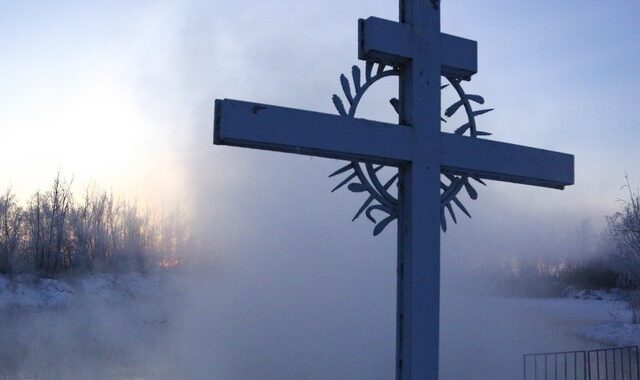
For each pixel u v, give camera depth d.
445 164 3.86
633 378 11.23
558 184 4.35
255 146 3.42
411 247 3.72
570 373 12.48
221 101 3.33
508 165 4.09
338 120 3.56
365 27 3.74
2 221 43.66
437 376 3.73
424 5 3.86
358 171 3.72
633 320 22.70
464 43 3.96
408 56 3.78
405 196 3.79
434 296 3.75
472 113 4.04
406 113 3.82
